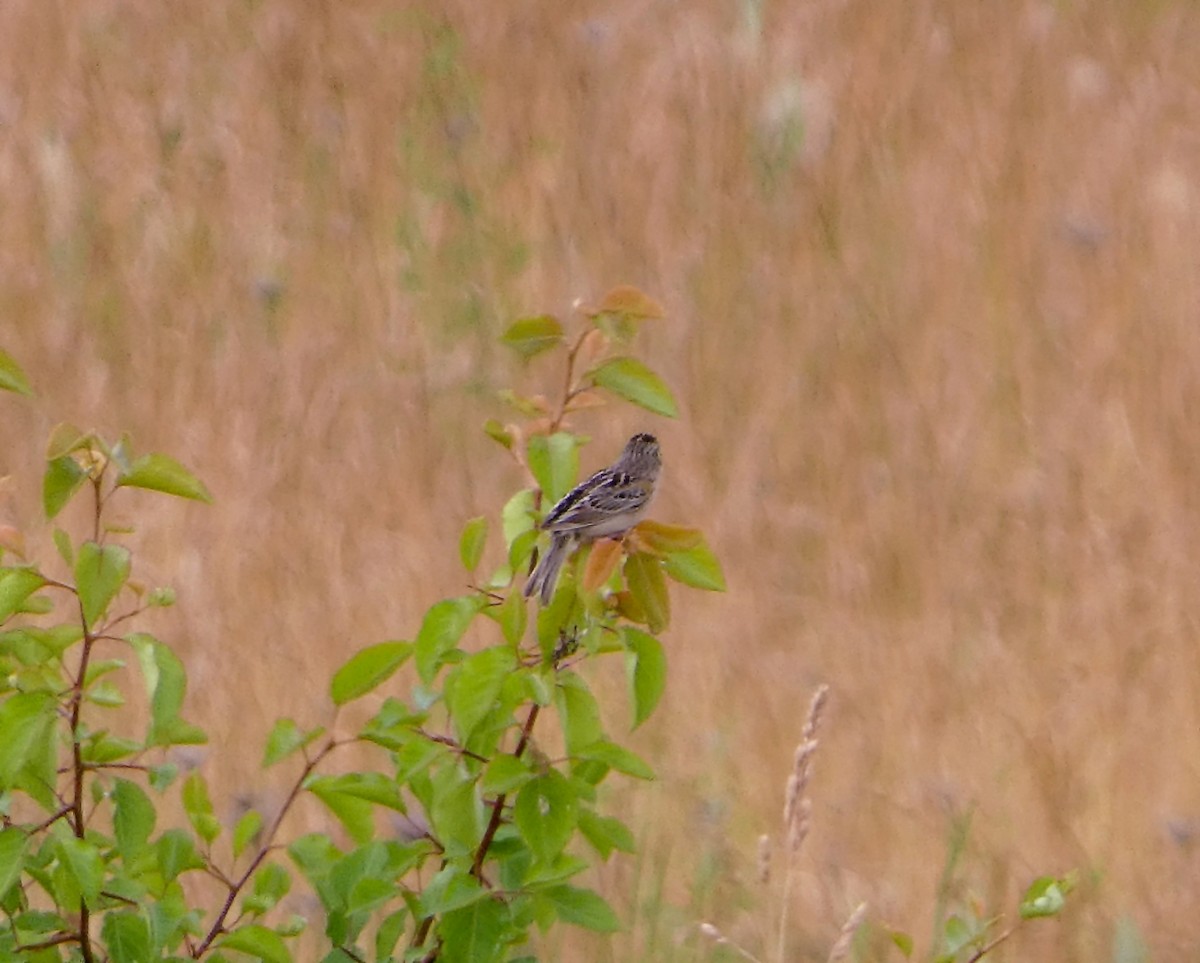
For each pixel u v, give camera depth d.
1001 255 17.17
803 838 8.04
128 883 7.12
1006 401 15.25
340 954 7.46
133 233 17.84
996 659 12.17
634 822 10.61
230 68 20.42
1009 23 20.83
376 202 18.23
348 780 7.23
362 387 15.48
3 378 6.92
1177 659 12.17
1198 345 15.70
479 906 6.97
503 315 16.61
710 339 16.05
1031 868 10.32
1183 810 10.90
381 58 20.33
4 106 19.66
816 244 17.45
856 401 15.27
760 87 19.28
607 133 18.95
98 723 11.55
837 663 12.15
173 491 6.70
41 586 6.68
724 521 13.80
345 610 12.56
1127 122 19.16
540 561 7.23
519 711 11.21
